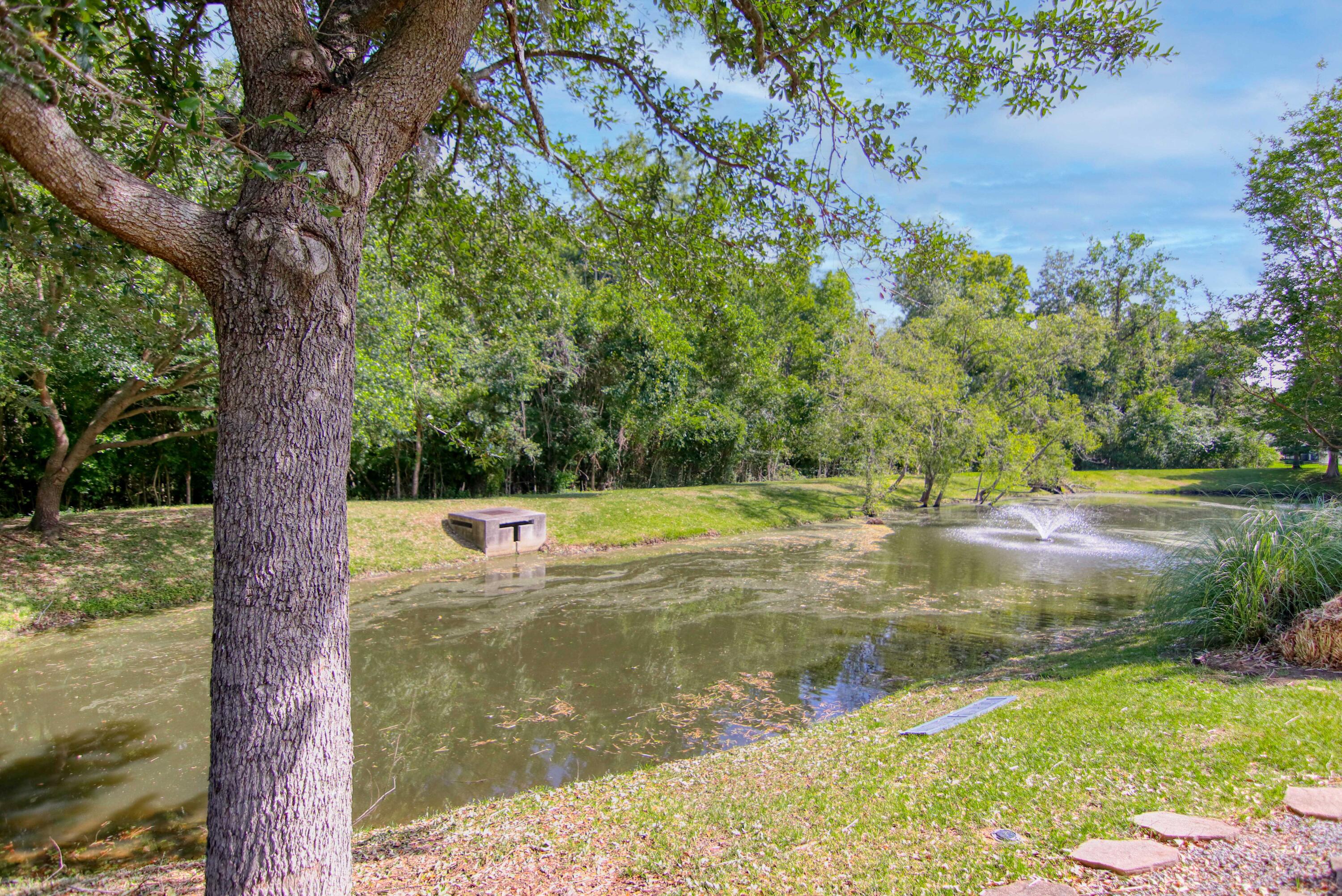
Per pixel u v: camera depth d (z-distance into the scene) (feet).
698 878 11.20
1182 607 25.02
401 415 54.24
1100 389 146.30
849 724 20.76
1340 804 10.66
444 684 28.25
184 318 35.40
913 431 84.43
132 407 54.90
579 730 23.72
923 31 16.10
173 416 57.98
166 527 45.62
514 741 22.84
